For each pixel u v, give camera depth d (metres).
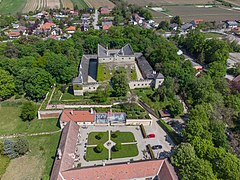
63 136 113.19
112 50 194.50
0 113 142.00
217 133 107.06
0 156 106.38
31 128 129.38
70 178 90.62
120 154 110.12
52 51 195.25
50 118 136.88
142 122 128.50
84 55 199.75
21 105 148.62
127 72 162.38
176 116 135.25
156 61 177.00
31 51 193.62
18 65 164.00
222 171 86.88
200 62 197.50
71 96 151.00
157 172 95.69
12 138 122.94
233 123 121.06
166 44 198.88
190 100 142.38
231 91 149.12
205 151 95.31
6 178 99.62
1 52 191.25
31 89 147.00
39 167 104.81
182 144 97.00
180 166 91.94
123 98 144.88
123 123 128.88
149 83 158.75
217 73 166.12
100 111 132.75
